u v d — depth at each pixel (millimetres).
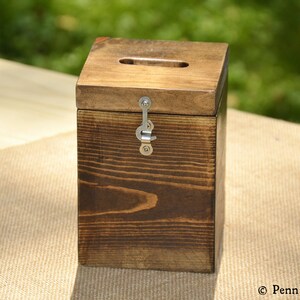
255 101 2133
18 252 1120
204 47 1132
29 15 2348
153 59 1090
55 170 1318
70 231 1170
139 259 1071
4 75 1628
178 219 1050
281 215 1212
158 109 1013
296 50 2309
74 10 2373
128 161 1037
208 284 1056
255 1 2447
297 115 2123
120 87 1012
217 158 1039
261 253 1124
